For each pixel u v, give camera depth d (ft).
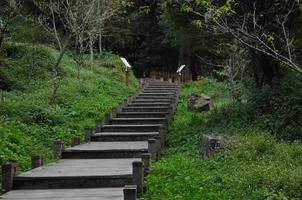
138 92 86.38
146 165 33.19
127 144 46.60
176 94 85.92
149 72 152.56
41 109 59.98
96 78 93.97
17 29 107.14
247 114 50.93
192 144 47.26
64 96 72.79
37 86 80.33
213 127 51.75
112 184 29.30
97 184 29.30
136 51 153.58
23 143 44.34
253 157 35.60
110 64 115.75
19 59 93.15
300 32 49.85
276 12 47.52
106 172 31.30
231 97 70.44
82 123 60.64
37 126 54.49
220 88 104.68
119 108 68.23
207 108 74.64
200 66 140.46
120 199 25.20
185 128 55.93
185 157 41.19
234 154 36.37
